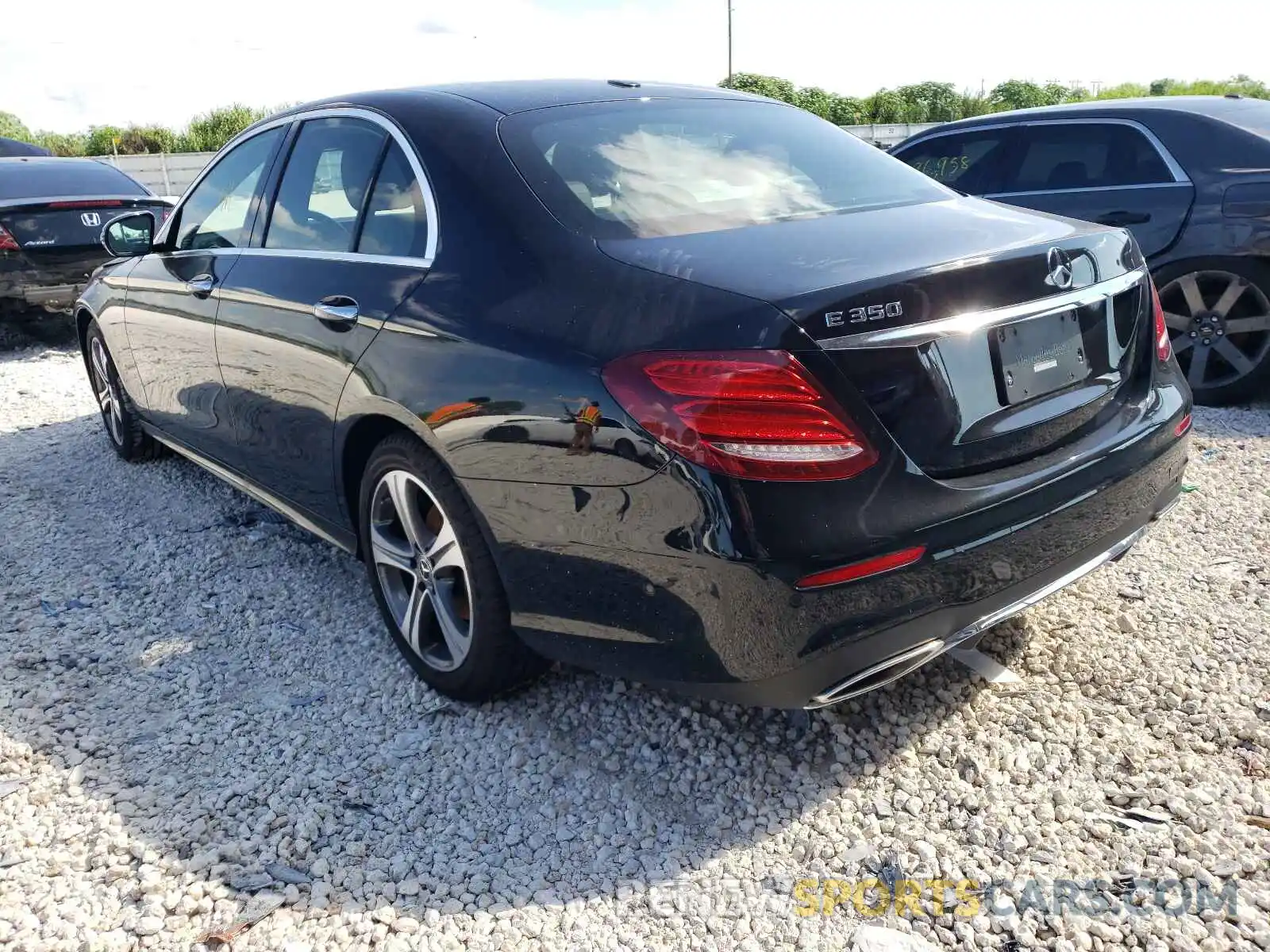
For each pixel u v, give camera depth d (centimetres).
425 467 277
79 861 242
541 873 237
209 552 419
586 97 321
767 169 303
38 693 314
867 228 258
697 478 213
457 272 271
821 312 212
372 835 251
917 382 222
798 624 215
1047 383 250
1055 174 605
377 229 308
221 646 344
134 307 453
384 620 323
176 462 542
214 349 382
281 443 352
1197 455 482
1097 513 257
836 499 212
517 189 273
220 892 232
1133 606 338
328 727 295
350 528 331
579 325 238
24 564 413
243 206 387
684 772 269
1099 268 268
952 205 296
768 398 209
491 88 327
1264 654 306
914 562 221
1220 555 372
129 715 304
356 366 294
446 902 229
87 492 498
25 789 269
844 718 286
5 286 814
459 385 257
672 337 220
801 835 245
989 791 255
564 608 250
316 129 356
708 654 224
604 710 296
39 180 881
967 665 308
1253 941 207
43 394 708
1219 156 547
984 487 230
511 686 295
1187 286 555
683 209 271
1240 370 550
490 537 261
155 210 890
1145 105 585
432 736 289
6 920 224
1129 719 279
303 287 326
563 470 236
